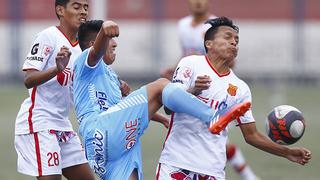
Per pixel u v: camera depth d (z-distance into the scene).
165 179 24.47
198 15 42.97
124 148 24.20
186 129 24.34
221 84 24.61
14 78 102.19
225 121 23.12
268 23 102.94
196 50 43.09
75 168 27.17
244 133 25.38
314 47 102.69
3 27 102.62
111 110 24.30
